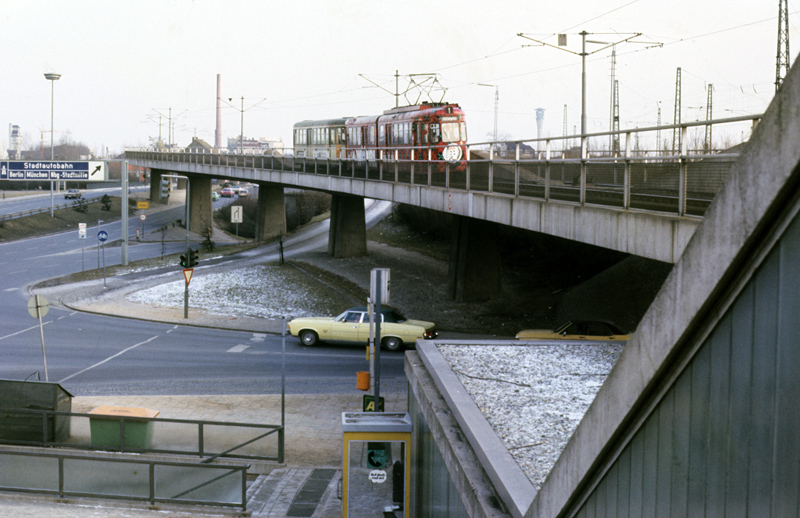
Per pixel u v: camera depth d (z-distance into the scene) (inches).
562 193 672.4
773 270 117.2
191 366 962.1
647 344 151.6
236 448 608.7
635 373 156.5
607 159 560.7
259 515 501.7
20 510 464.8
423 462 407.2
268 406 781.9
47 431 613.6
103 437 608.1
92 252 2343.8
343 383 882.8
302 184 1744.6
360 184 1408.7
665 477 150.7
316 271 1705.2
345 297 1467.8
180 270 1809.8
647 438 158.2
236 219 1843.0
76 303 1444.4
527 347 518.6
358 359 1012.5
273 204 2529.5
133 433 602.9
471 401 350.6
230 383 877.8
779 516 116.0
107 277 1756.9
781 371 115.3
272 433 609.9
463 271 1366.9
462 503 277.3
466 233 1362.0
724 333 130.6
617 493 172.2
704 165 423.8
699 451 138.6
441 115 1290.6
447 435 314.3
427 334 1066.7
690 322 135.4
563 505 196.4
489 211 846.5
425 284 1528.1
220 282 1588.3
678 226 445.1
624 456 168.7
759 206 114.8
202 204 3065.9
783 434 115.0
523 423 327.3
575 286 1353.3
